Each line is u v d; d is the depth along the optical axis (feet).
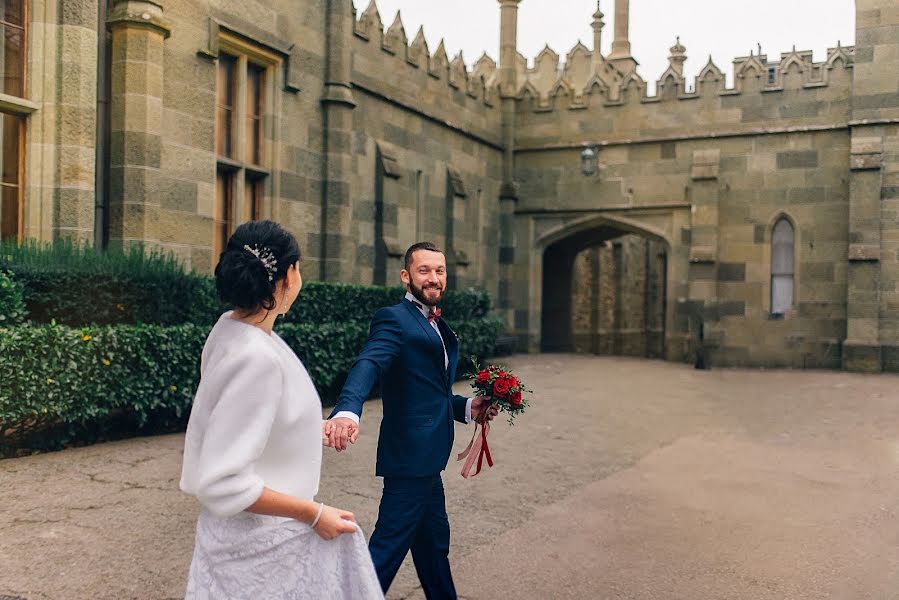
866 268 54.24
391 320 10.24
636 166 61.98
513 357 61.46
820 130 56.59
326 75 42.34
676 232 60.70
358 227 47.09
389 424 10.27
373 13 48.03
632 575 13.88
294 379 6.42
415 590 12.96
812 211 57.00
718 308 59.11
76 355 21.39
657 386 43.73
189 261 32.68
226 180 36.78
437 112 55.62
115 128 30.09
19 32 27.07
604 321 90.48
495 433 28.09
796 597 12.96
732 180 59.11
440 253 10.79
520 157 65.57
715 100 59.52
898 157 54.03
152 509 16.47
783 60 57.57
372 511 17.17
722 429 29.86
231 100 36.78
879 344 53.62
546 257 71.77
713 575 13.93
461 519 17.17
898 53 53.83
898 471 22.68
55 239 27.14
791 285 57.93
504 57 65.31
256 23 36.86
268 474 6.31
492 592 12.98
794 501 19.17
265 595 6.22
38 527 14.99
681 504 18.83
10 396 19.81
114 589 12.26
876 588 13.39
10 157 27.12
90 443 22.75
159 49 30.55
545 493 19.70
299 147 40.55
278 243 6.58
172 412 25.27
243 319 6.57
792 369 56.65
